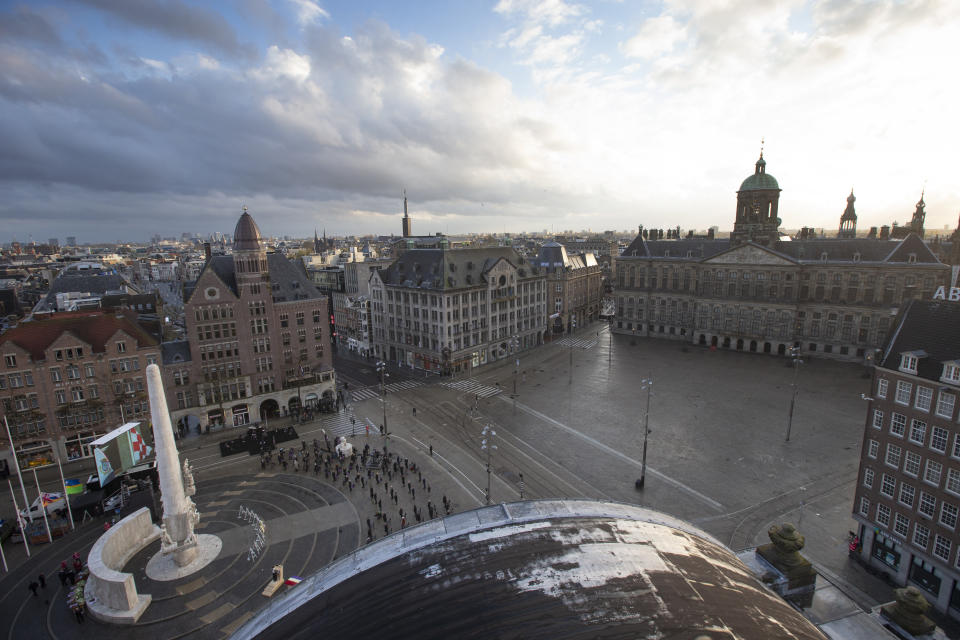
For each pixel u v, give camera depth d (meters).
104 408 73.75
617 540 17.83
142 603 43.09
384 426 77.69
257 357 85.88
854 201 145.62
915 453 42.06
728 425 77.19
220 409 82.81
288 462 69.56
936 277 101.06
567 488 60.19
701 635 13.02
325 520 55.41
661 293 142.62
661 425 78.00
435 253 115.00
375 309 128.12
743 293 125.38
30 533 53.44
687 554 17.81
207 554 49.88
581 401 90.75
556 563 16.09
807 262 115.19
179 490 47.22
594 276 174.38
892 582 44.22
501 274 121.62
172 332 117.19
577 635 12.85
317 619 15.79
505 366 117.75
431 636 13.47
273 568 47.72
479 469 65.94
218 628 41.00
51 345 69.25
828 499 56.44
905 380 42.81
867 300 109.50
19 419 67.94
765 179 125.62
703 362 115.00
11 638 40.59
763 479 60.91
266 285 85.56
